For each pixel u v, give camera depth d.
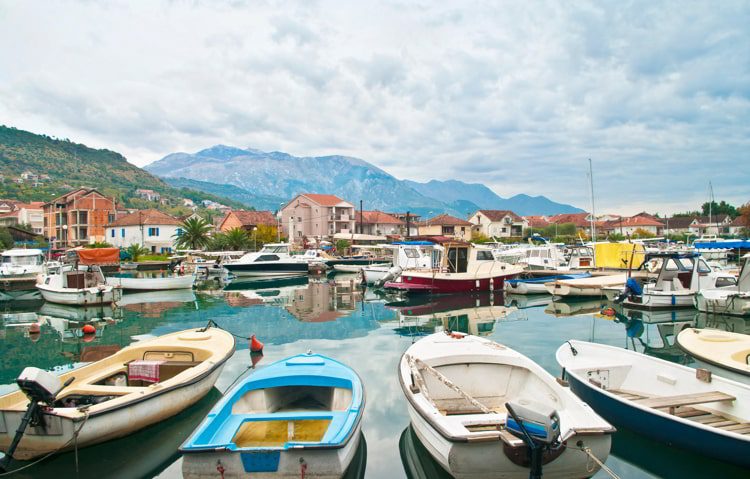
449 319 18.97
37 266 31.45
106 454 7.37
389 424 8.48
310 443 5.64
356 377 8.13
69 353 14.38
